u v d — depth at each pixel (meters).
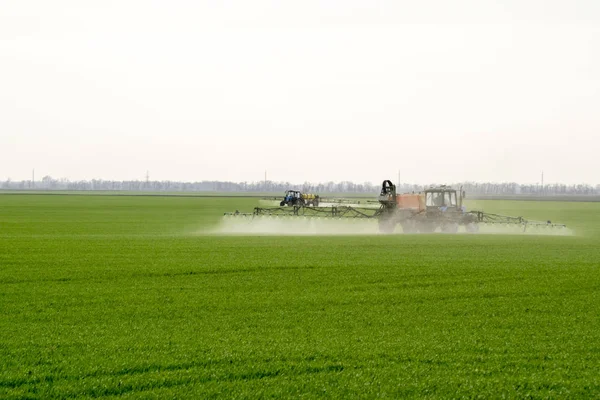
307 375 15.78
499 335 19.97
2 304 24.11
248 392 14.51
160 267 34.06
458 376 15.81
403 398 14.30
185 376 15.54
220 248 44.06
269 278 30.86
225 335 19.66
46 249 42.44
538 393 14.66
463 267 35.00
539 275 32.38
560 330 20.62
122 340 18.84
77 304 24.23
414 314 22.98
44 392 14.36
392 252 42.25
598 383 15.30
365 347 18.34
